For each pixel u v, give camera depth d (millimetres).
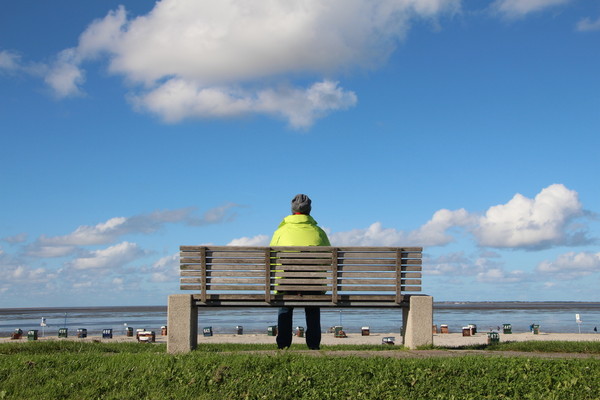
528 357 10023
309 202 12789
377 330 62531
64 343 14953
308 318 12430
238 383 8969
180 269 11969
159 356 10234
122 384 9188
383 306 12195
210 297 11914
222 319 100000
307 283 12055
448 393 8586
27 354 12234
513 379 8898
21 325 84875
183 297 11766
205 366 9438
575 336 37156
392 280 12156
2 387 9172
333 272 12102
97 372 9570
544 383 8750
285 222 12703
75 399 8805
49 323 91188
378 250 12195
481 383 8773
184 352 11422
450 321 87125
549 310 164500
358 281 12109
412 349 11906
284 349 11656
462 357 10070
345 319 101438
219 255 12016
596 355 11062
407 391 8664
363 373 9109
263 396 8625
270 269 12078
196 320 12258
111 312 184500
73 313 175625
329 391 8688
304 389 8758
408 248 12227
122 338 46375
